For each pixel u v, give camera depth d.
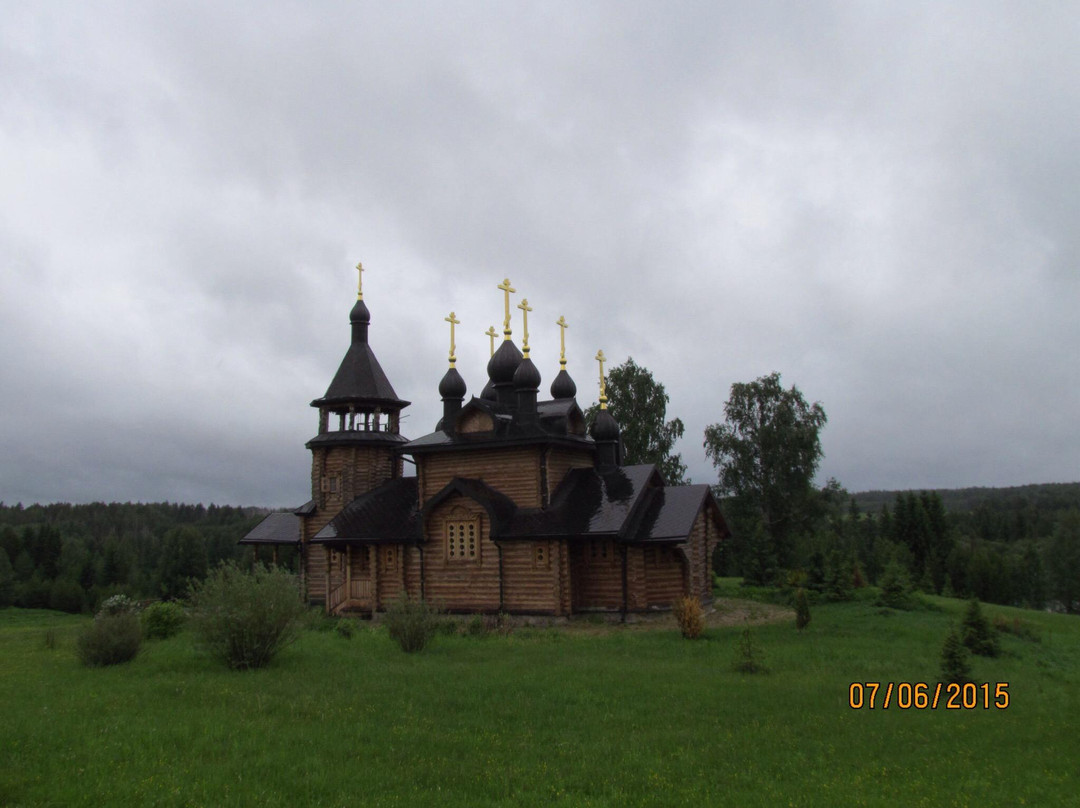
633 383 60.28
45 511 173.50
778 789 11.79
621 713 16.44
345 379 44.59
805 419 58.97
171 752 13.37
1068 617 42.09
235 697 17.70
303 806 11.05
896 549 75.19
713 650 25.38
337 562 43.03
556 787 11.83
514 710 16.58
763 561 49.53
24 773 12.12
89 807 10.83
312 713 16.20
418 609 26.02
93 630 23.02
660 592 34.50
